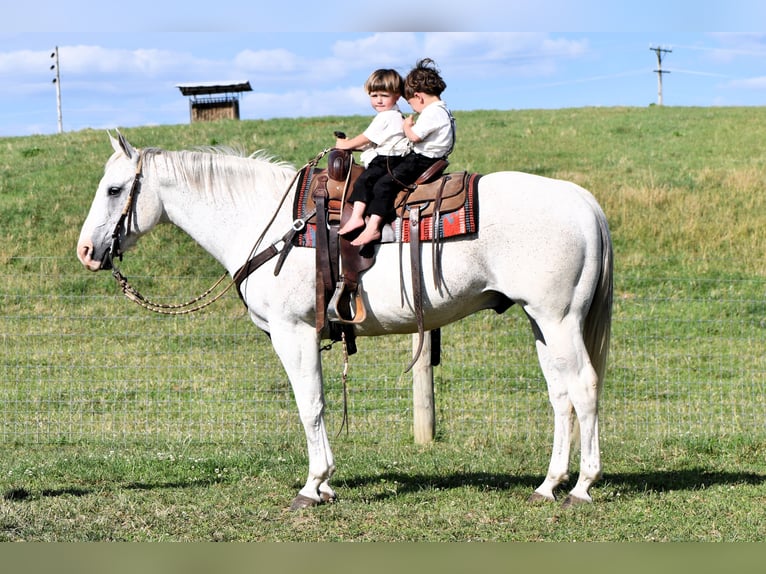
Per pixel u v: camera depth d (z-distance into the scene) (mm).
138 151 5293
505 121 27469
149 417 8086
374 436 7387
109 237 5270
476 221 4734
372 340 10984
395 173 4816
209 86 33000
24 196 16562
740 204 15859
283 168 5344
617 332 10930
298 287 4945
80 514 5020
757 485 5500
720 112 28891
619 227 14750
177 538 4574
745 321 11195
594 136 23859
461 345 10547
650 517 4809
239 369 9719
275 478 5902
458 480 5770
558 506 4973
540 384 9094
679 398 8359
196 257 13883
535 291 4727
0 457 6727
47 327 11281
